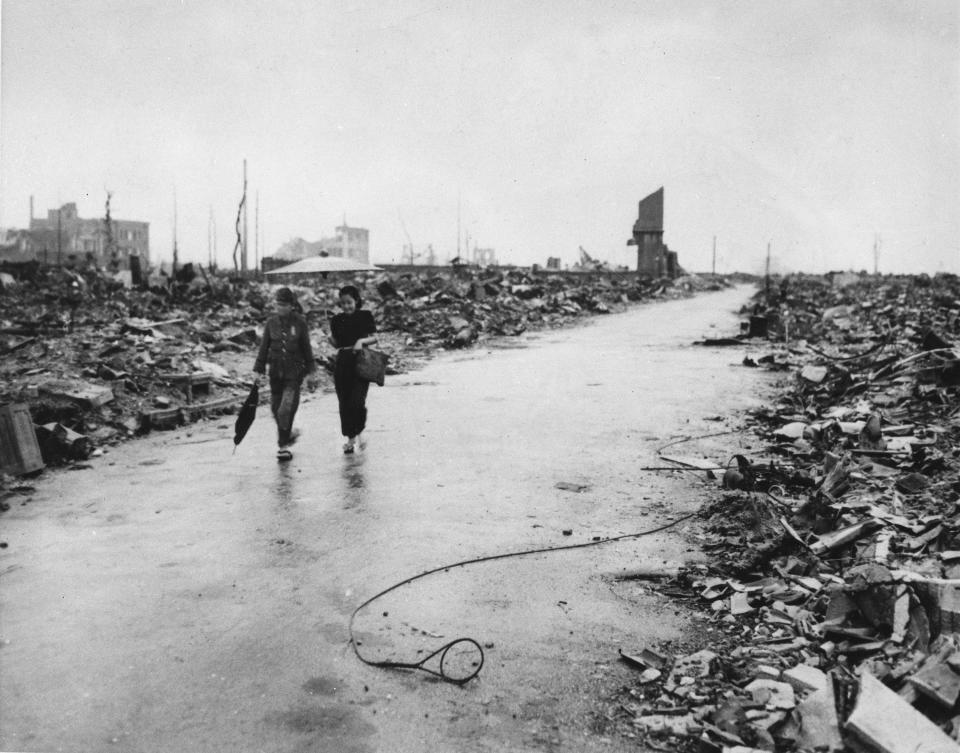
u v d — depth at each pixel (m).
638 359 17.06
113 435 8.77
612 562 4.83
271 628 3.94
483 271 45.31
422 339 20.53
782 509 5.42
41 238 82.56
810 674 3.30
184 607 4.21
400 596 4.34
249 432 9.27
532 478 6.92
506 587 4.46
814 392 11.13
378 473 7.17
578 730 3.02
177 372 11.48
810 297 38.00
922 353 9.88
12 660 3.62
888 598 3.52
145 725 3.08
